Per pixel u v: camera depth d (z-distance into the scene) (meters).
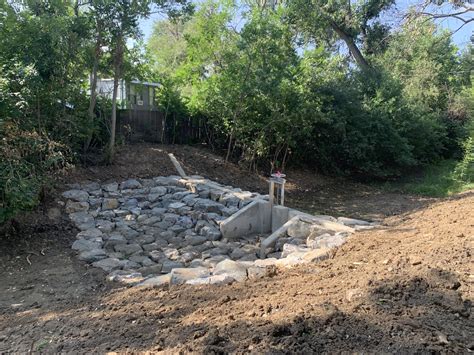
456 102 15.98
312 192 11.76
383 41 17.97
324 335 2.50
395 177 14.45
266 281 3.93
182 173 10.14
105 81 12.55
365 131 13.51
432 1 12.66
